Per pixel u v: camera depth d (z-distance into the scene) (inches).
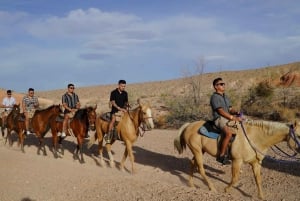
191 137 438.9
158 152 644.7
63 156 623.5
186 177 499.5
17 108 696.4
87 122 567.5
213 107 414.6
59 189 419.2
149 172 523.2
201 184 470.9
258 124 407.5
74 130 582.6
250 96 1087.6
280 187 451.2
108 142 542.3
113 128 527.8
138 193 391.2
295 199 414.6
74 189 417.7
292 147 395.9
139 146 692.1
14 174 468.1
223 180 481.7
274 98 1139.9
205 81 2046.0
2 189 419.8
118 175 474.3
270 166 530.0
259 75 1975.9
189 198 366.3
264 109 1020.5
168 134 818.8
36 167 499.8
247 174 499.5
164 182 441.1
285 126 398.0
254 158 409.7
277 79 1584.6
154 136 793.6
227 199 362.3
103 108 1406.3
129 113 518.3
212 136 421.4
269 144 406.3
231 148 408.2
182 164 566.3
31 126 652.1
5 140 762.2
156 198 373.7
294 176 485.4
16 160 534.6
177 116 966.4
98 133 562.6
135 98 1473.9
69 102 601.0
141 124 526.3
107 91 2338.8
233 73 2203.5
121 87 534.0
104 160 596.1
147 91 2089.1
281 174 495.2
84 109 573.9
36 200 394.0
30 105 674.8
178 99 1058.1
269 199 416.5
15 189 420.2
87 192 406.9
